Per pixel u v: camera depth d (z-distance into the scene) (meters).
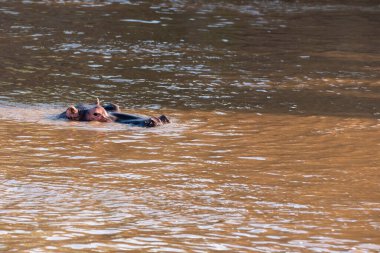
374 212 30.03
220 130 42.91
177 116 46.22
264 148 39.28
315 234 27.53
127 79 57.66
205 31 84.62
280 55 71.81
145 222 28.31
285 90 55.53
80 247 25.80
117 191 31.84
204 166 35.78
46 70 59.75
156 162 36.22
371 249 26.30
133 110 47.59
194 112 47.47
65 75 58.16
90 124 43.41
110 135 41.09
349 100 52.44
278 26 90.75
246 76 60.66
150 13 96.19
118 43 74.50
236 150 38.75
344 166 36.28
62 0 103.81
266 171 35.22
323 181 33.88
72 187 32.19
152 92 53.25
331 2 115.56
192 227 27.94
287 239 27.00
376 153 38.69
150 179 33.59
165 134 41.69
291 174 34.84
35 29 80.38
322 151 38.91
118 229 27.55
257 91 54.81
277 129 43.38
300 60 69.44
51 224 27.81
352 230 28.03
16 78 56.09
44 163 35.56
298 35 84.75
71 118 44.25
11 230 27.09
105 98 50.78
